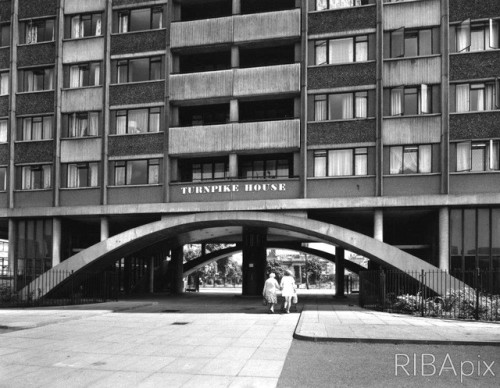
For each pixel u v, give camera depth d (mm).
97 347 12109
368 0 27719
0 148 31375
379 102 26375
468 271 23094
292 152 28312
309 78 27672
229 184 27578
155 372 9414
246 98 28812
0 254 68438
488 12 25766
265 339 13328
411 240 31062
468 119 25344
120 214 28938
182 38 29531
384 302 21922
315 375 9164
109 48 30484
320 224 25406
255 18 28703
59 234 29922
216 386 8375
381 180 25812
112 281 32250
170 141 28766
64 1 31469
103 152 29500
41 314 19469
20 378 9000
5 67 32062
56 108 30531
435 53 26328
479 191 24812
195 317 19234
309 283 86688
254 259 34875
